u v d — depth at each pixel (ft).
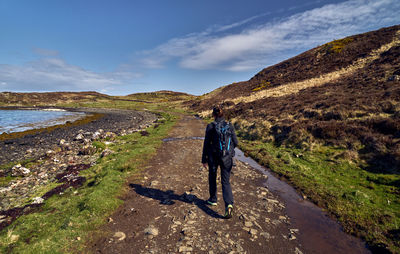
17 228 13.24
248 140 43.09
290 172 22.98
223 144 13.08
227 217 13.25
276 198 17.03
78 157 35.06
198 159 29.37
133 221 13.42
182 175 22.70
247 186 19.71
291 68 149.48
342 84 65.57
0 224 14.70
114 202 15.65
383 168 20.47
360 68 84.12
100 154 35.09
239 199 16.83
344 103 39.93
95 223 13.02
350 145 26.40
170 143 41.19
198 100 211.00
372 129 27.09
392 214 13.34
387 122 26.25
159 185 19.76
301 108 47.47
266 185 19.97
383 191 16.88
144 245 10.98
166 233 12.07
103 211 14.49
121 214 14.34
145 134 55.36
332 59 122.31
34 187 22.82
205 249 10.64
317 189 18.16
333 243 11.19
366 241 11.27
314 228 12.66
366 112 33.45
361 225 12.57
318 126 33.01
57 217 14.43
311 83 89.20
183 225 12.89
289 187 19.47
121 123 94.99
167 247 10.82
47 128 80.18
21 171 27.02
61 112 189.67
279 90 100.27
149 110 199.93
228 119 72.18
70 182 22.71
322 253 10.39
